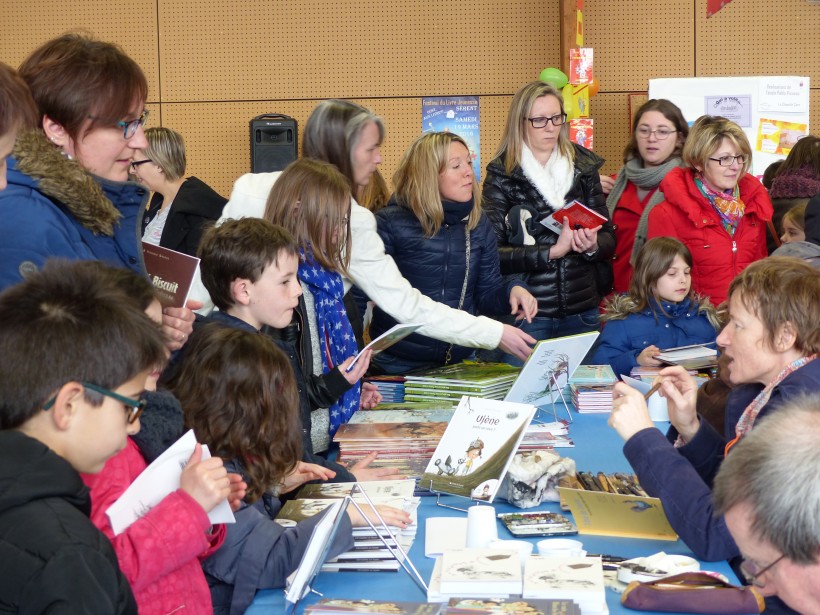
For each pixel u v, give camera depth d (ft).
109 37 18.72
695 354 10.90
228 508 4.91
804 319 6.11
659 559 5.43
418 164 11.30
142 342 4.15
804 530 3.61
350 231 9.07
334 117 10.30
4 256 5.43
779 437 3.82
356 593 5.32
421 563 5.77
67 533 3.66
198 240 13.19
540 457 7.15
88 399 3.99
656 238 12.23
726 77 17.67
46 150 5.65
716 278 13.00
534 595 4.95
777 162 16.11
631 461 6.09
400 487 6.91
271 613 5.15
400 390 10.20
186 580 4.99
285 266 7.54
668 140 14.51
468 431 7.35
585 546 6.04
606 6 18.25
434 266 11.51
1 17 18.81
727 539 5.56
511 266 12.85
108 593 3.66
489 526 5.83
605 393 10.04
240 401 6.01
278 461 6.19
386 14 18.43
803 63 18.11
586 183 13.60
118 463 4.95
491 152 18.62
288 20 18.52
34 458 3.78
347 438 8.11
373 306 12.60
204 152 18.85
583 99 16.12
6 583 3.57
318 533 5.10
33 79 5.90
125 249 6.29
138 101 6.24
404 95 18.60
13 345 3.94
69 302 4.08
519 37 18.33
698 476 5.89
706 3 18.12
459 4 18.35
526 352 10.26
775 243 14.71
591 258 13.12
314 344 8.75
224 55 18.62
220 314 7.61
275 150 17.33
